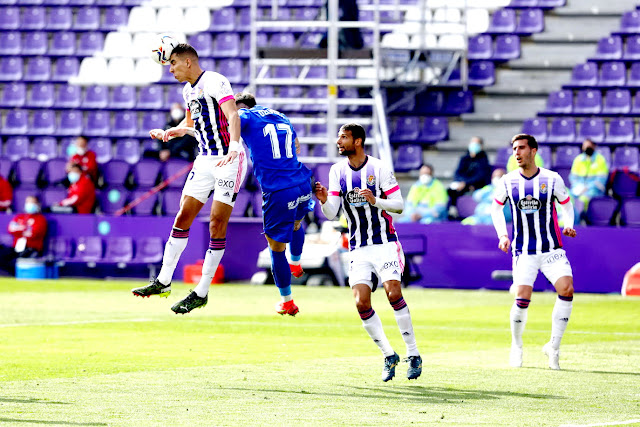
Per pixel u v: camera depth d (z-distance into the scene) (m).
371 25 73.69
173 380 25.19
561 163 72.31
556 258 29.38
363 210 25.64
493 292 59.09
